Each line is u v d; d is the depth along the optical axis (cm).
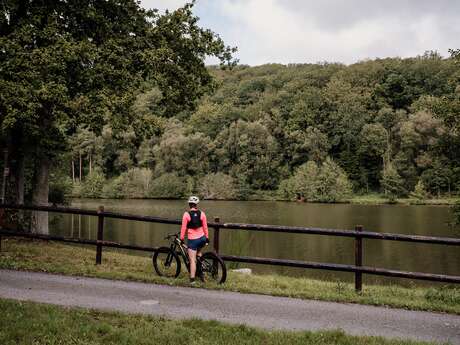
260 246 2919
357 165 10894
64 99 1302
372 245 2972
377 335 666
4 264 1055
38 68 1280
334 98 12656
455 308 811
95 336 586
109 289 877
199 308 771
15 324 604
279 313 763
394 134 10625
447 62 13325
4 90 1233
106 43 1459
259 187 10494
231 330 634
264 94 14662
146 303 786
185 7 1673
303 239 3212
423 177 8750
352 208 7169
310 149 11294
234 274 1145
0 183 1659
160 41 1603
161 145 10169
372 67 14225
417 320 749
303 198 9069
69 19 1551
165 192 9206
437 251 2733
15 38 1335
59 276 974
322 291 945
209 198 9725
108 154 10381
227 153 10669
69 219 4450
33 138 1590
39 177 1709
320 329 679
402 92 13175
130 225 3950
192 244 949
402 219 5194
